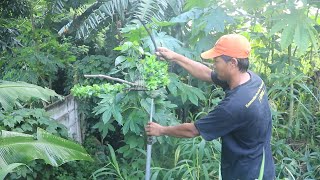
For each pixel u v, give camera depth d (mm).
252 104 2059
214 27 3297
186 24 4105
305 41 3025
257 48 3803
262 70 3990
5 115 3248
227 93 2146
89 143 4438
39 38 5254
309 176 3074
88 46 6129
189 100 3664
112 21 5426
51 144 2232
